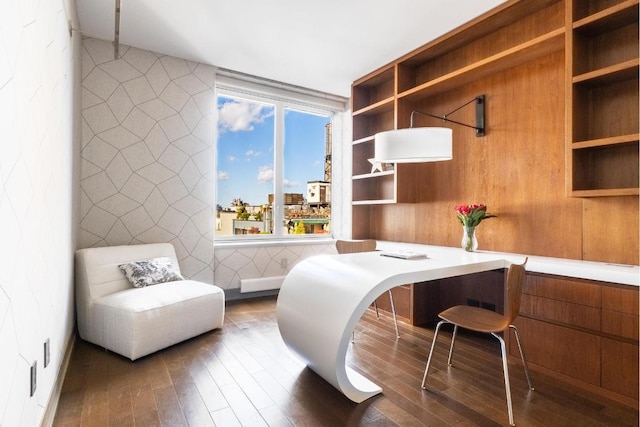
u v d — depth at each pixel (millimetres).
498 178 2996
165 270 3094
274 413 1808
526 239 2779
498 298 3025
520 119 2848
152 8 2773
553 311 2219
